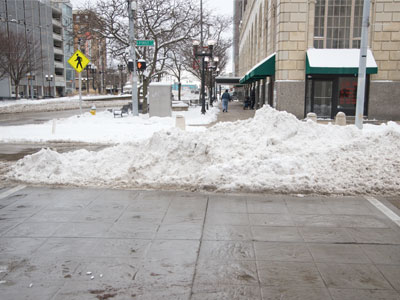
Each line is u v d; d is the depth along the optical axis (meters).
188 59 39.94
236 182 6.56
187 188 6.72
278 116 8.79
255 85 38.19
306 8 21.25
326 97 22.06
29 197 6.30
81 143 12.97
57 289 3.45
